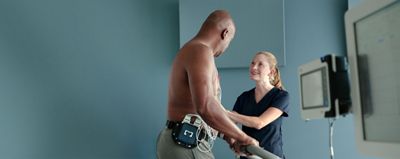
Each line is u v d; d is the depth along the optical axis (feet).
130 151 9.75
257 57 8.39
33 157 9.59
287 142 9.57
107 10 10.00
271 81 8.52
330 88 3.05
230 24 6.11
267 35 9.60
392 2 2.42
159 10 9.98
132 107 9.84
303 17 9.87
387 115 2.51
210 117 5.00
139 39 9.98
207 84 5.16
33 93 9.72
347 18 3.01
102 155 9.72
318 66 3.27
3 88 9.66
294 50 9.78
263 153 4.27
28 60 9.77
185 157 5.54
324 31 9.82
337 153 9.50
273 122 7.91
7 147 9.55
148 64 9.93
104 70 9.89
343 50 9.74
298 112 9.62
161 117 9.84
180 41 9.68
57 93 9.77
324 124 9.55
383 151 2.53
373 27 2.66
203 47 5.50
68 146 9.69
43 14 9.90
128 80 9.89
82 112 9.78
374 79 2.65
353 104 2.95
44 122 9.68
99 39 9.95
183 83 5.58
